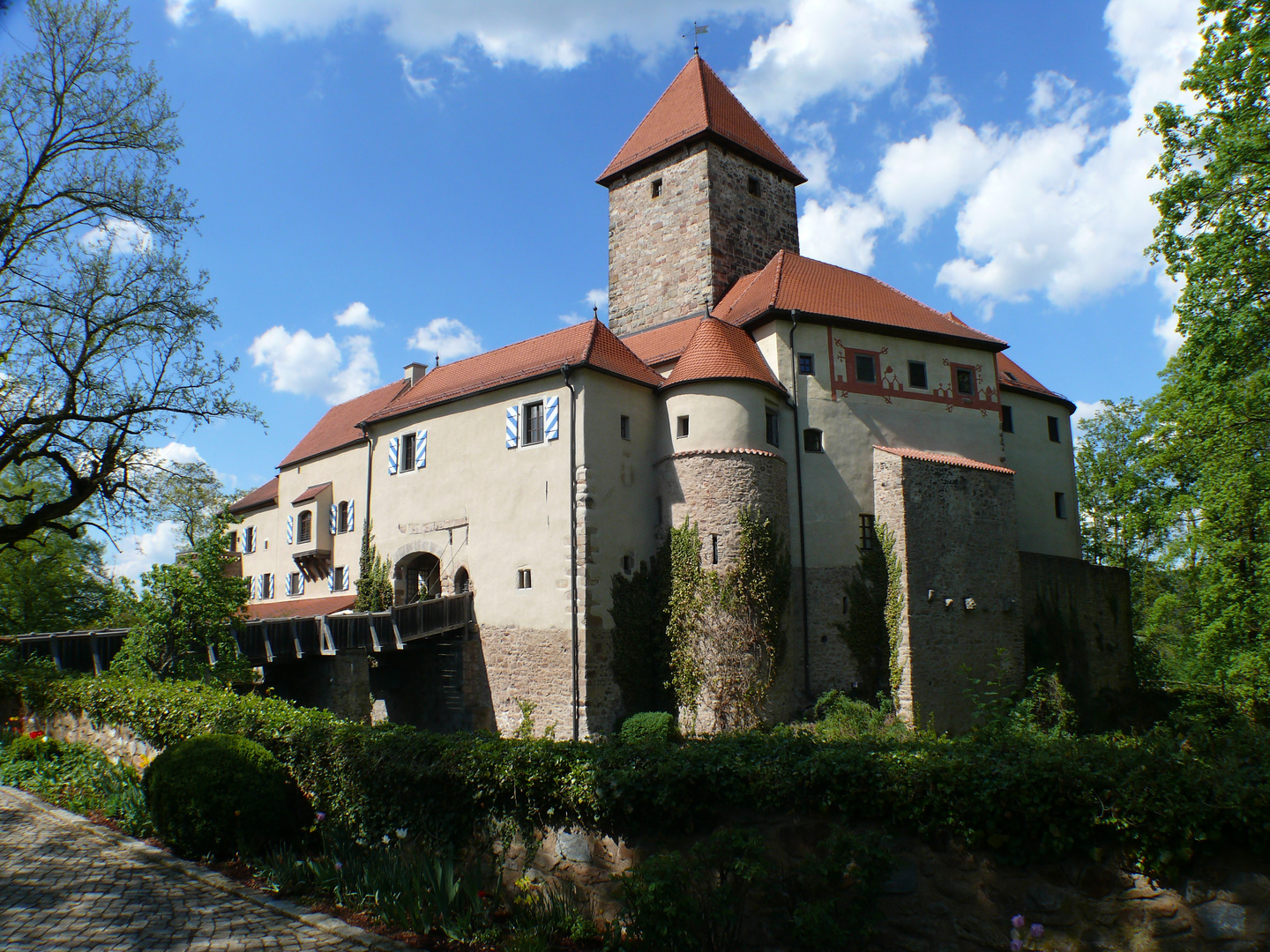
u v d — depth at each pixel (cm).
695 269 2942
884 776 612
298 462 3334
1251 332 1695
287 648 1950
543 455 2247
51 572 3064
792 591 2264
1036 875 564
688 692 2103
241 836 845
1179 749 564
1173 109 1791
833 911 584
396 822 802
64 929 678
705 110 3005
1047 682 2178
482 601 2344
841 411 2409
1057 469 3091
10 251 1866
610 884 680
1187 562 2558
